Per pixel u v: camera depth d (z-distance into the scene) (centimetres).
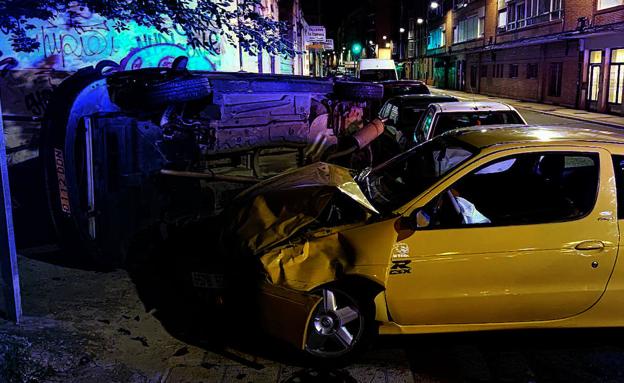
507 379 374
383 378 375
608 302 389
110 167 528
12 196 648
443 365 392
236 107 623
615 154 397
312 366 390
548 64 3042
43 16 683
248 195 492
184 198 577
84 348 384
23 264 550
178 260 532
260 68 1322
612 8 2314
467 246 376
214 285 418
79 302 466
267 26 770
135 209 545
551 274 381
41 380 343
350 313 384
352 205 421
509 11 3634
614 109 2330
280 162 686
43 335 385
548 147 398
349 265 371
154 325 442
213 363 391
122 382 355
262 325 389
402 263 373
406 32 7838
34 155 679
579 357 403
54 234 627
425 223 380
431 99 1155
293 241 396
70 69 723
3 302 432
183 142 573
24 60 677
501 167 474
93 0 642
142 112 535
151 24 712
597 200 388
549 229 381
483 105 906
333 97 748
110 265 541
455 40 5162
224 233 443
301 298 364
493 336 434
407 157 483
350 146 763
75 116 502
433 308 383
